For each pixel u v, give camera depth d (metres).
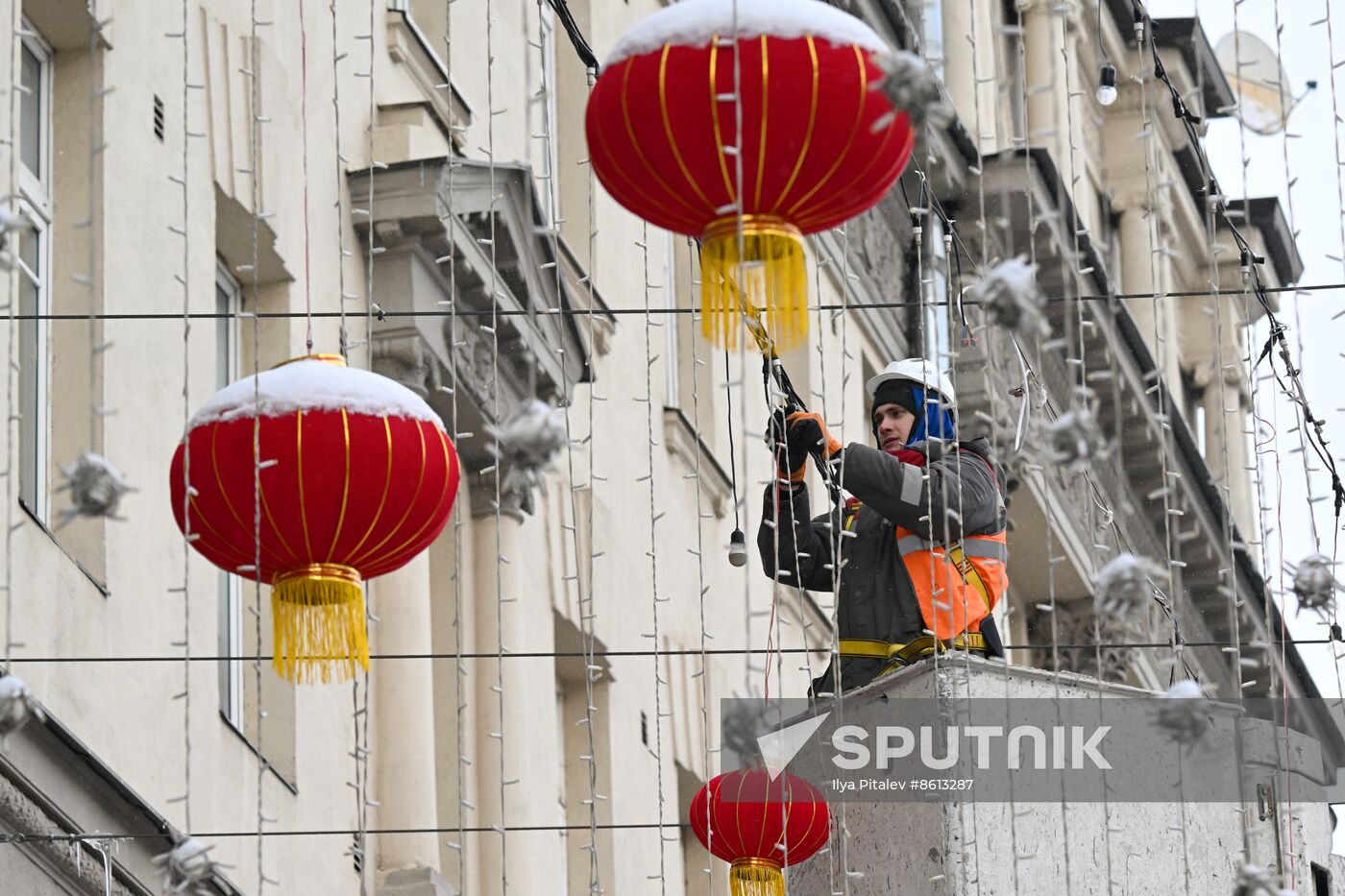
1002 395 23.19
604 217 27.33
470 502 23.28
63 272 17.47
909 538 15.10
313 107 21.19
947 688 14.70
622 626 26.33
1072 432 11.05
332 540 12.53
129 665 17.25
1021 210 31.77
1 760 15.38
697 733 28.03
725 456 29.88
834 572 13.87
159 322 18.25
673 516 28.41
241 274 20.23
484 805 22.89
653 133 11.26
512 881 22.81
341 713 20.62
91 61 17.30
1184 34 39.72
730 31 11.23
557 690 25.84
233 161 19.70
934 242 32.69
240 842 18.50
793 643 30.80
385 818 21.03
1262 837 15.66
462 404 22.23
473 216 21.67
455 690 22.62
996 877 14.53
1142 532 38.16
